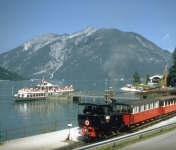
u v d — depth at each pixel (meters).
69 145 24.52
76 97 129.12
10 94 164.25
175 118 43.25
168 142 23.92
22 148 23.39
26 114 77.81
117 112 32.09
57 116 72.06
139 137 26.08
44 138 27.52
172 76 144.12
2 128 53.59
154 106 40.62
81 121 27.02
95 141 26.14
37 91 133.25
